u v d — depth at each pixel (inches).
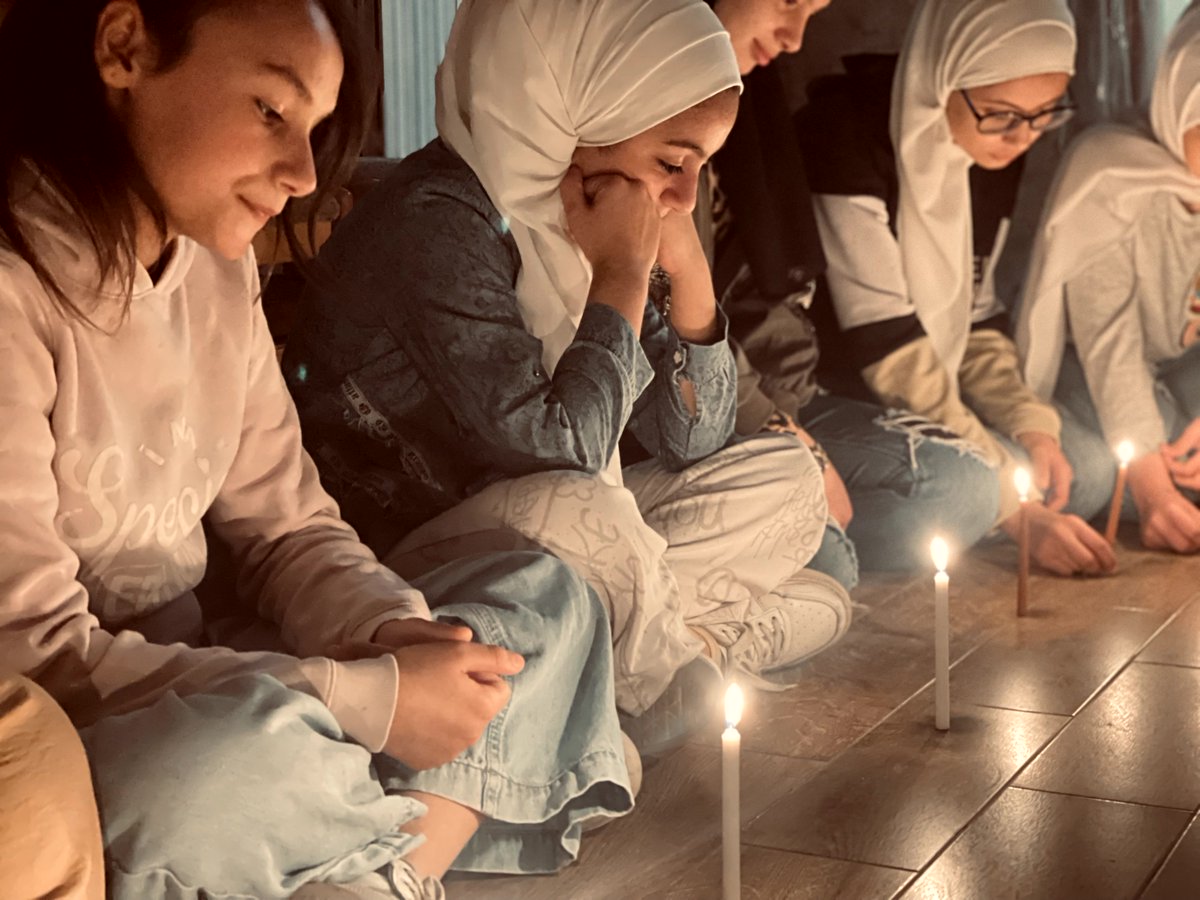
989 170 142.9
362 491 86.0
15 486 55.8
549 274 85.5
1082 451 142.5
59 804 47.9
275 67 57.9
